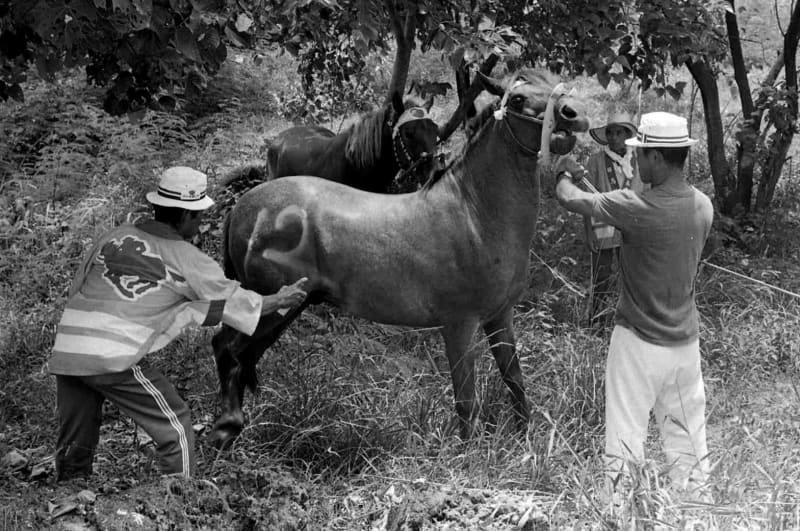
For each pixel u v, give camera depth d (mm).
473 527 4215
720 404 5809
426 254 5020
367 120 6832
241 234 5227
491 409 5484
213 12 4422
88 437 4602
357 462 5137
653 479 4316
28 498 4250
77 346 4328
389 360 6117
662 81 7914
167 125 10789
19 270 7902
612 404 4438
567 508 4344
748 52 13914
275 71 13742
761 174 9969
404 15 6879
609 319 6883
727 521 3953
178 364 6410
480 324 5188
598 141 6582
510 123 4867
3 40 5051
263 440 5312
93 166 9906
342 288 5133
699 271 8117
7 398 5965
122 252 4379
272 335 5277
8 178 10133
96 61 5543
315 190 5195
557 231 8750
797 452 4785
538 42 7801
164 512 4129
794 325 7125
